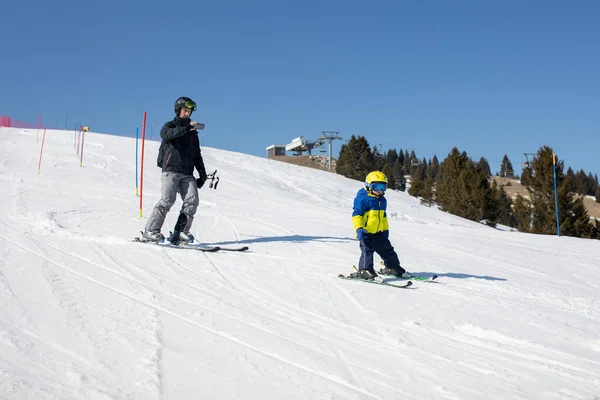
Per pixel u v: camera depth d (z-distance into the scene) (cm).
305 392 274
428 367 319
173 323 377
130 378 276
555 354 348
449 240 1025
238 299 461
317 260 671
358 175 6134
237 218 1134
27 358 294
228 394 265
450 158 4788
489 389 288
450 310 455
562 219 3309
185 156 738
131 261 596
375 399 270
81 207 1130
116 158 2445
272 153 8638
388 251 597
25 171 1895
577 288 618
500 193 5794
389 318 423
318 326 395
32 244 663
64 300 416
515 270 730
